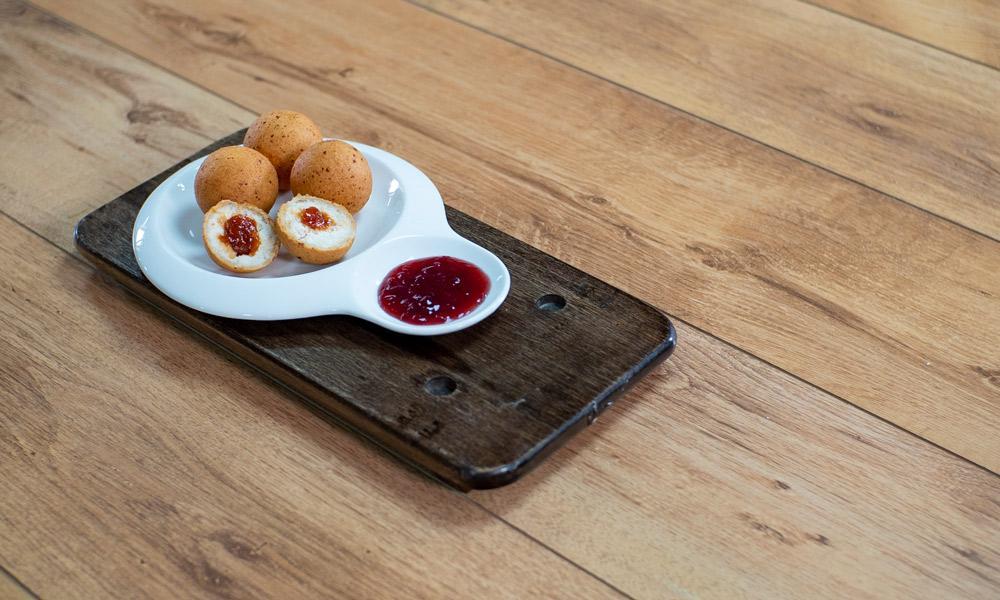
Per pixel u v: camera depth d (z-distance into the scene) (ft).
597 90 4.53
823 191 4.22
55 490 3.61
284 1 4.89
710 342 3.86
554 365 3.67
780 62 4.61
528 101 4.50
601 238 4.10
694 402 3.75
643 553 3.50
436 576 3.47
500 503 3.58
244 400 3.76
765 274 4.01
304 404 3.75
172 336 3.88
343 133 4.41
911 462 3.64
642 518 3.55
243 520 3.56
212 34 4.76
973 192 4.22
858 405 3.74
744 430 3.69
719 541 3.52
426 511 3.57
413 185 3.98
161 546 3.52
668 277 4.00
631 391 3.76
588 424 3.63
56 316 3.93
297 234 3.78
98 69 4.63
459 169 4.29
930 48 4.65
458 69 4.61
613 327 3.74
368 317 3.72
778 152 4.33
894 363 3.82
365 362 3.68
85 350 3.85
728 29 4.73
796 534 3.53
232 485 3.61
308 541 3.52
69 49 4.71
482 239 3.94
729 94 4.51
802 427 3.70
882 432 3.69
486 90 4.54
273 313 3.73
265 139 3.93
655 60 4.63
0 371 3.82
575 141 4.37
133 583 3.47
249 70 4.63
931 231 4.12
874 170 4.28
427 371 3.66
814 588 3.45
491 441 3.54
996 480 3.62
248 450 3.67
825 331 3.88
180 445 3.68
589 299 3.80
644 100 4.50
